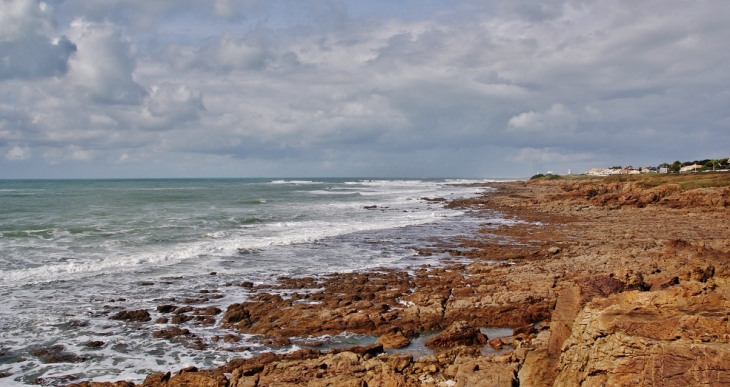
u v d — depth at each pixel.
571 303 10.70
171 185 145.25
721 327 7.24
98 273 21.92
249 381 10.43
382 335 14.47
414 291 19.56
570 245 29.38
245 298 18.81
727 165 106.19
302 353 12.88
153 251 26.62
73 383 11.27
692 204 52.81
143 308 17.38
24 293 18.67
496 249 29.38
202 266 24.11
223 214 47.41
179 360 13.14
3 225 35.41
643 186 70.81
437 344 13.90
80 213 45.50
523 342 12.54
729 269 14.23
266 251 28.47
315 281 21.38
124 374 12.21
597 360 7.66
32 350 13.52
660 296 8.80
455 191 106.56
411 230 39.03
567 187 98.19
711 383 6.60
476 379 9.73
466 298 17.48
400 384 10.14
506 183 159.88
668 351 6.96
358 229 38.78
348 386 10.00
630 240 30.41
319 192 100.38
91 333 14.87
